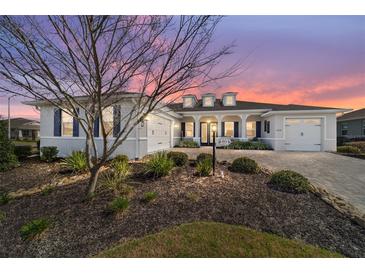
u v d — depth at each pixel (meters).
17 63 3.25
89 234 3.11
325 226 3.05
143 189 4.58
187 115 16.17
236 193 4.23
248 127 15.95
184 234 2.93
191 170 6.03
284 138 12.85
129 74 3.55
